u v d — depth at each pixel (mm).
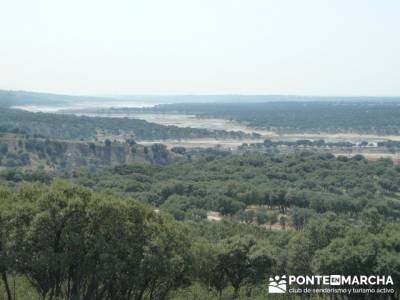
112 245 59344
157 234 62000
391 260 68688
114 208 59969
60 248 58219
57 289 61031
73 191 61406
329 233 86000
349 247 71250
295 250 84750
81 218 58750
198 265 70875
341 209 182375
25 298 64875
